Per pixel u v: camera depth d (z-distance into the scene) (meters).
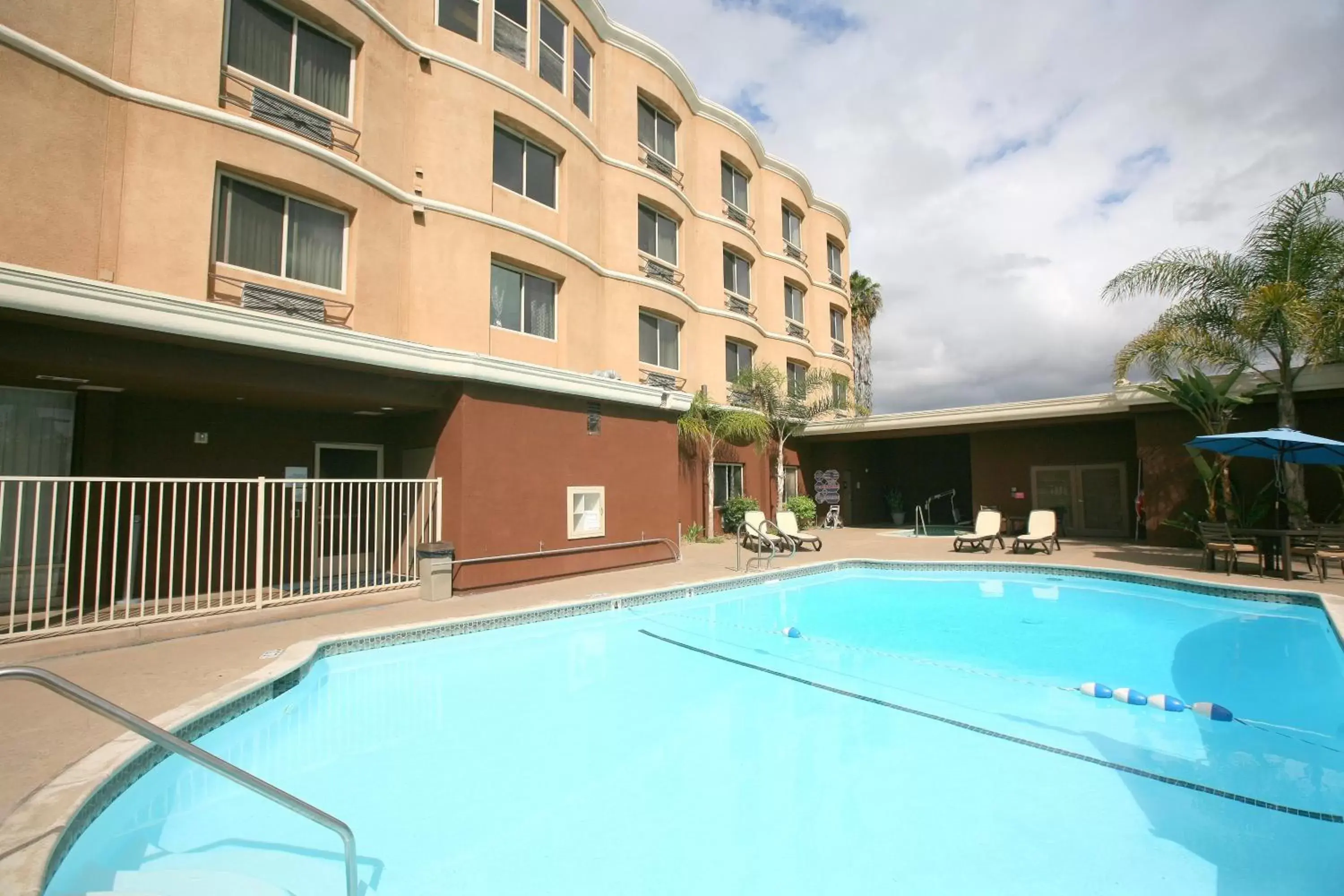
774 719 5.14
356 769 4.23
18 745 3.80
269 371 7.80
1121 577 10.89
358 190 10.08
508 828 3.47
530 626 8.06
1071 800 3.76
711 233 20.06
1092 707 5.39
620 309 16.03
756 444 19.89
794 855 3.19
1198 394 12.07
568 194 14.05
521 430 10.14
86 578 7.90
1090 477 18.02
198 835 3.39
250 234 8.95
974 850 3.23
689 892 2.88
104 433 8.10
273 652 6.10
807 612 9.31
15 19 7.04
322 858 3.16
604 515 11.55
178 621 6.75
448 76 11.74
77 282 6.04
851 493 23.80
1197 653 7.00
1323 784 3.97
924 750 4.50
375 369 8.45
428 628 7.28
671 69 18.45
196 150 8.32
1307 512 11.55
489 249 12.02
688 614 9.12
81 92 7.51
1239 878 2.97
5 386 7.50
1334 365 11.89
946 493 22.56
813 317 25.84
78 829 3.04
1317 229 11.18
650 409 12.79
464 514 9.24
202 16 8.50
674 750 4.54
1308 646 7.18
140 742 3.85
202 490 7.56
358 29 10.30
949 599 10.30
